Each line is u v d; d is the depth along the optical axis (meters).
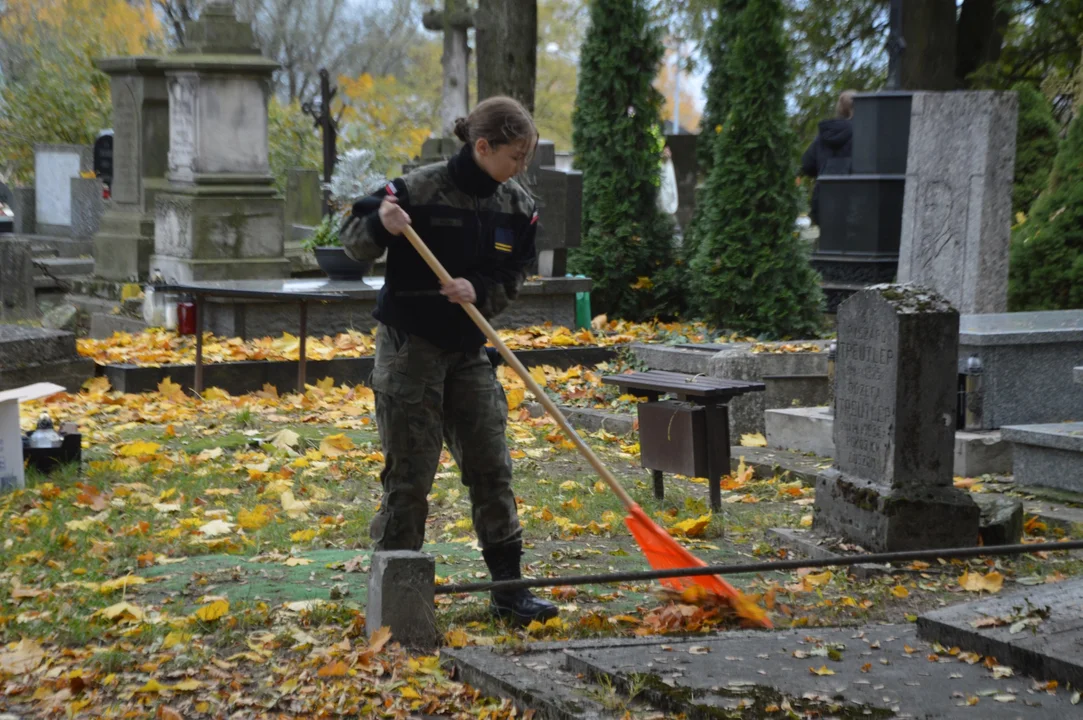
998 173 11.35
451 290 4.56
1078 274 11.07
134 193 16.70
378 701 4.06
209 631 4.77
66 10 37.00
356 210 4.67
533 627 4.85
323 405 10.62
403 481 4.85
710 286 14.55
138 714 3.87
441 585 4.71
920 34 19.95
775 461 8.98
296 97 41.59
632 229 16.28
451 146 19.20
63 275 19.12
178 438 8.99
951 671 4.15
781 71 14.33
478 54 17.30
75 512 6.66
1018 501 6.64
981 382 8.73
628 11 16.22
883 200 14.12
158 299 13.34
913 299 6.21
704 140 17.36
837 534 6.51
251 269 14.84
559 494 7.74
